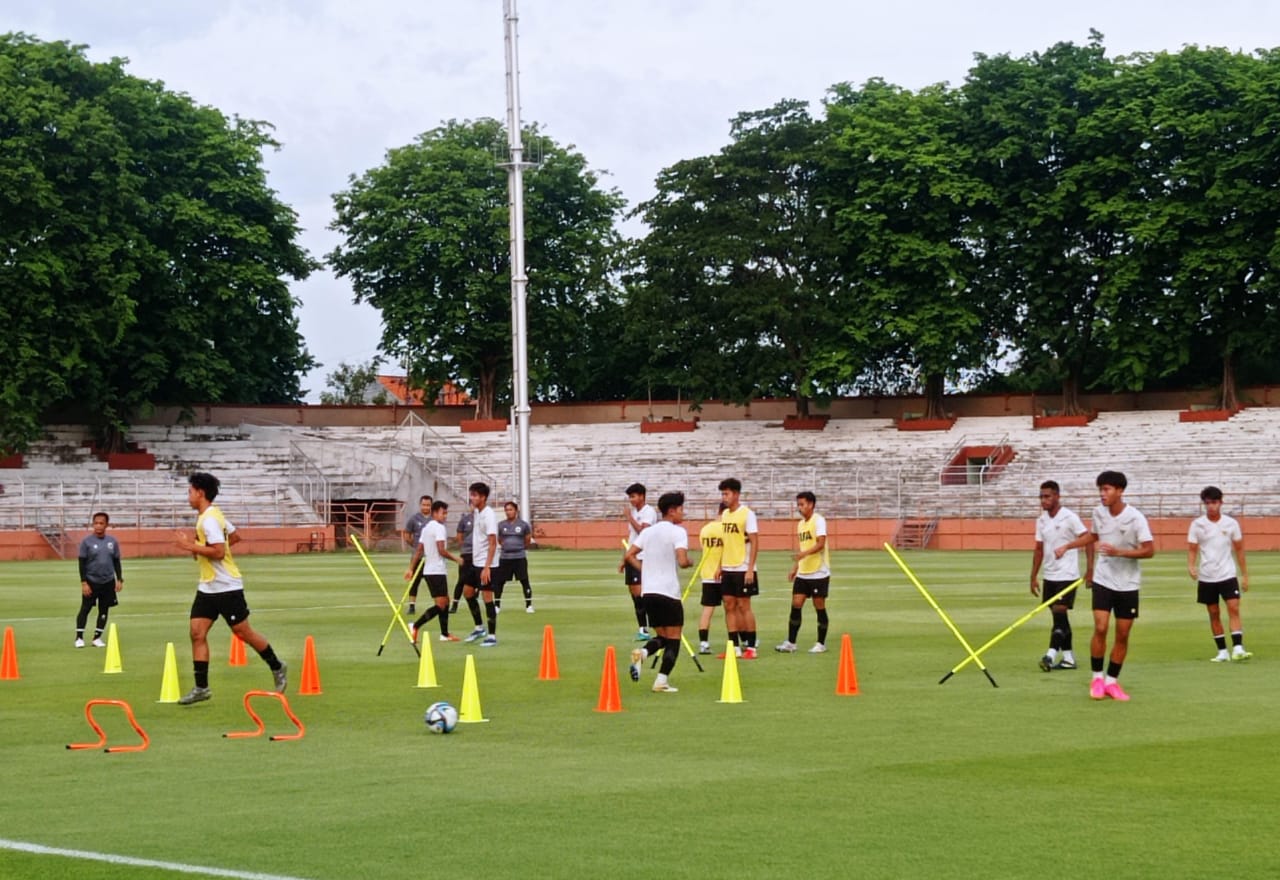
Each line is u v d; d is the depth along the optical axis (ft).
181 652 74.95
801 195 246.27
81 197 220.84
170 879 28.91
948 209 238.07
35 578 151.94
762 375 240.94
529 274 253.65
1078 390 241.14
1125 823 33.42
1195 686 57.82
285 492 227.61
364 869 29.73
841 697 55.06
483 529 78.89
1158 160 230.27
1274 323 222.48
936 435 239.50
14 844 31.91
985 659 67.92
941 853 30.78
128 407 238.68
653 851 31.09
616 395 284.41
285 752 43.60
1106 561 53.98
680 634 57.36
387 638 75.66
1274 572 143.43
